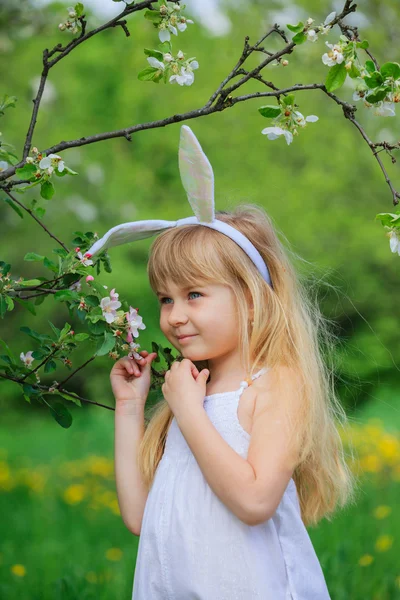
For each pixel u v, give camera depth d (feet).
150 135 34.73
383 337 34.06
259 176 33.12
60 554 12.15
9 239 36.01
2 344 5.98
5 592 10.01
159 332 33.14
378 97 5.45
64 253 5.71
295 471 6.06
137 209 35.14
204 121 34.01
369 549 11.19
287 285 6.07
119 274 32.86
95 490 16.63
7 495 16.80
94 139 6.04
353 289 33.30
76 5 6.20
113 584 9.89
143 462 5.95
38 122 34.88
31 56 33.91
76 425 31.24
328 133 32.94
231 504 5.03
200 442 5.16
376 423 23.34
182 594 5.14
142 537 5.51
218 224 5.83
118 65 35.55
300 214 32.65
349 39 5.74
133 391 6.15
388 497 14.71
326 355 7.61
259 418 5.38
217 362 5.81
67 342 5.77
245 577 5.06
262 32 33.55
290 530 5.49
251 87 32.68
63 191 35.29
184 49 34.37
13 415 37.52
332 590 9.11
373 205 33.55
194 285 5.63
